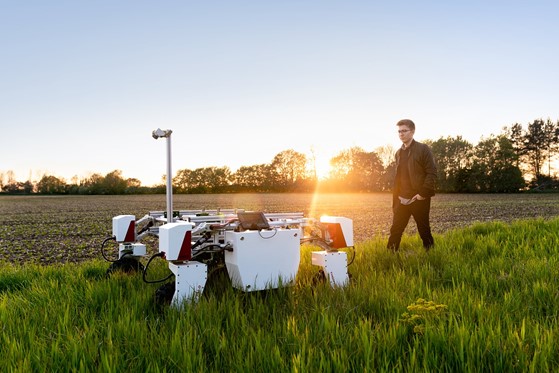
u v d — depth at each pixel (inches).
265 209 1336.1
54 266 303.3
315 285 204.5
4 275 257.4
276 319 152.1
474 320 145.1
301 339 127.6
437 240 341.7
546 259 245.9
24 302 186.2
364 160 3703.3
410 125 283.7
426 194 279.7
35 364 119.6
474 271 225.0
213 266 204.4
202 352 126.8
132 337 135.1
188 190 3747.5
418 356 119.0
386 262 263.7
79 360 120.3
